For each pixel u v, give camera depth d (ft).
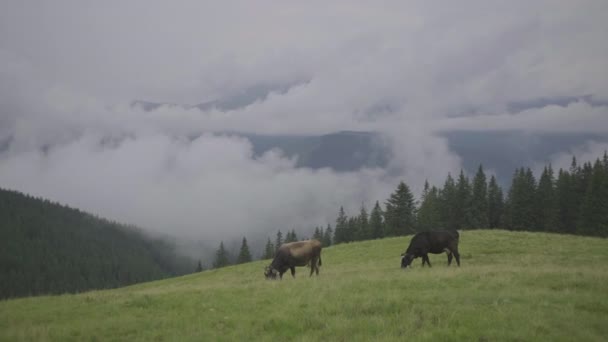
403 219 290.76
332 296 50.21
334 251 153.28
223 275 138.00
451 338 34.63
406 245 142.41
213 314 45.88
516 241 127.65
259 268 142.00
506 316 38.96
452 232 82.02
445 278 58.18
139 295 59.00
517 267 70.28
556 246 116.16
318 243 80.07
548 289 49.57
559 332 35.22
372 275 67.00
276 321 41.34
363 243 161.38
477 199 292.20
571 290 48.24
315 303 47.39
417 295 47.70
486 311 40.57
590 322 37.24
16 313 50.78
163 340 38.75
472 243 129.08
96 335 40.52
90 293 71.46
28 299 63.93
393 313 42.45
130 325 43.04
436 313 40.83
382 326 38.24
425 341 34.40
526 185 275.80
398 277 61.05
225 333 39.70
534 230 272.31
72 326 43.14
